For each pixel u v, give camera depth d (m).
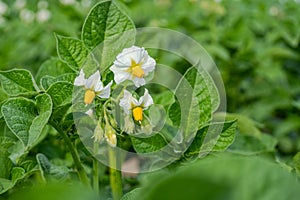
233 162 0.46
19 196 0.49
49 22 2.11
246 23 2.06
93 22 0.66
